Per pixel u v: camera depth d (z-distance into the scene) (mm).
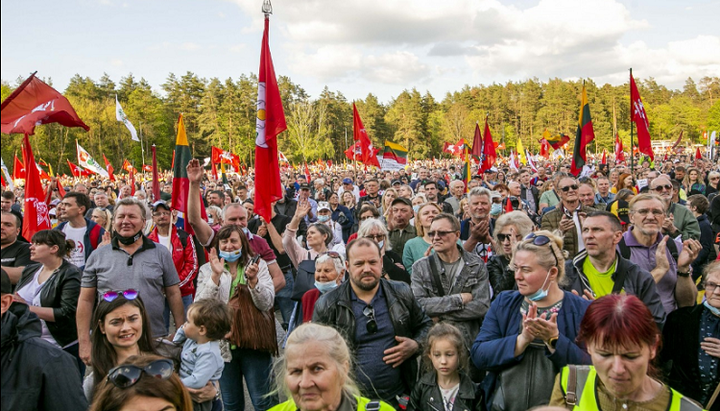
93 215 7348
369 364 3215
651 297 3539
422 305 3963
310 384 2270
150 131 63312
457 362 3396
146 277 4230
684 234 6285
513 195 9805
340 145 85250
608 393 2248
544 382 2832
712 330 3172
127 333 3186
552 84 97562
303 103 79938
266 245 5027
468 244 4875
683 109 93125
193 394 3393
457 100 108750
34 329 2699
